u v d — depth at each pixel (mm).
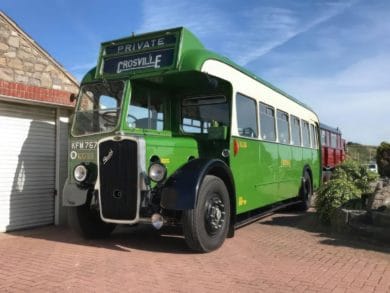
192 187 7273
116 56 8383
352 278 6254
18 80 10039
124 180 7461
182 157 8219
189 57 7816
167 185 7395
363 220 9117
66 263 6879
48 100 10352
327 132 25625
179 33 7977
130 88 8055
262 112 10570
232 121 8781
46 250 7781
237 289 5695
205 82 8586
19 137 9891
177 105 9289
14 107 9812
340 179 11086
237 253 7621
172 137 8508
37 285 5820
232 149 8734
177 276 6211
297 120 13688
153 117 8656
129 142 7418
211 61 8133
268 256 7457
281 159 11844
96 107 8234
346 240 8875
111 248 7965
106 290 5617
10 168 9703
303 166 14070
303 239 8969
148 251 7723
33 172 10156
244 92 9477
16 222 9797
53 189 10586
